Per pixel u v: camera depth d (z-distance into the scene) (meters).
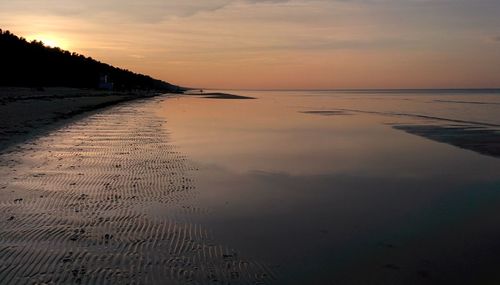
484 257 7.60
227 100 82.62
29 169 13.27
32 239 7.69
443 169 15.09
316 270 6.96
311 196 11.41
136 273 6.50
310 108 55.88
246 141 21.45
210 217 9.38
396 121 34.53
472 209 10.44
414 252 7.79
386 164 15.90
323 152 18.44
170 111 43.06
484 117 38.28
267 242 8.07
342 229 8.91
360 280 6.67
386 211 10.21
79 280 6.18
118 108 44.28
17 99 40.44
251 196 11.20
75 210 9.42
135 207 9.80
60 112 32.47
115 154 16.41
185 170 13.99
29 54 88.88
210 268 6.82
